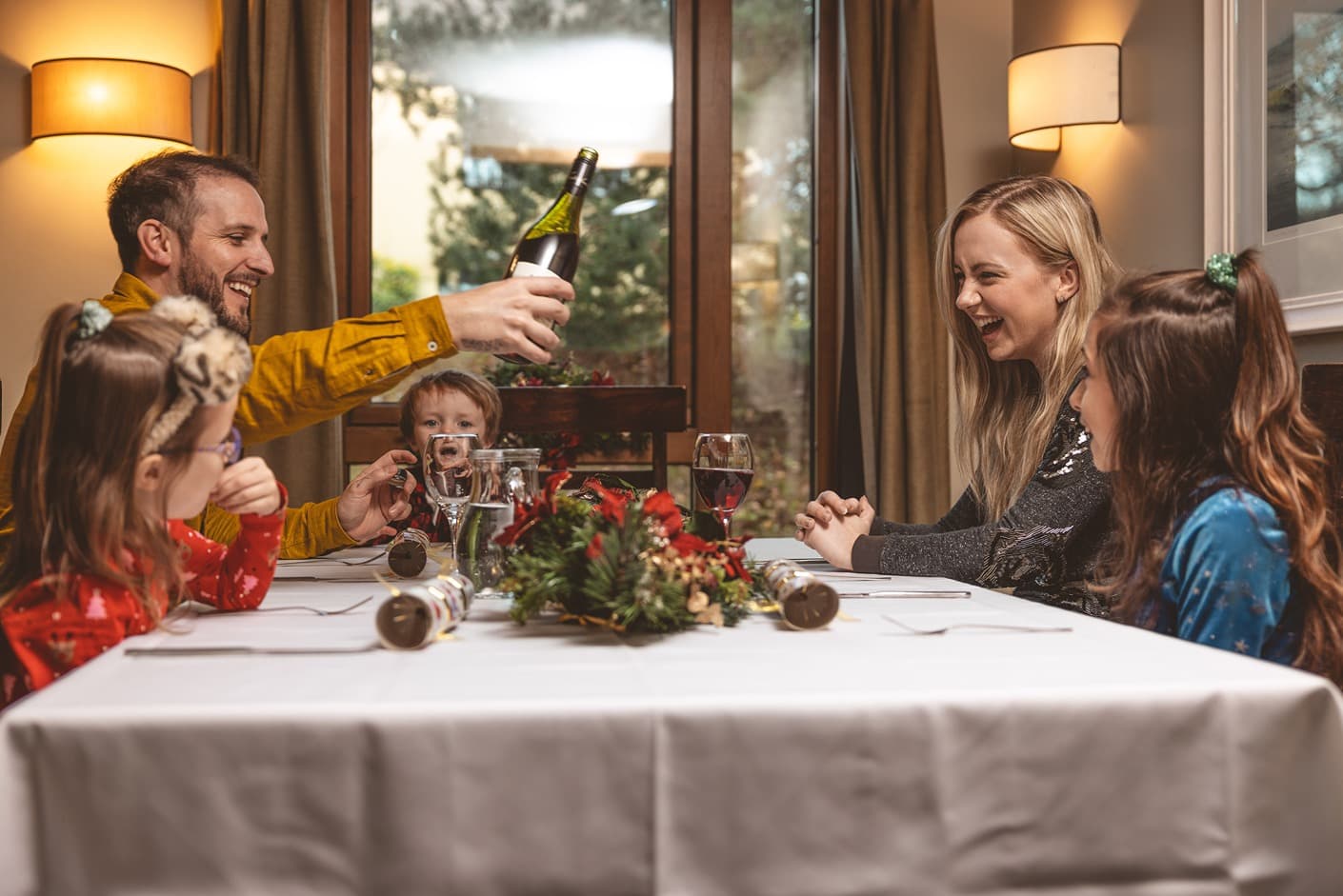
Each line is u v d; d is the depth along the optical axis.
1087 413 1.17
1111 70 3.10
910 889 0.71
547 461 2.79
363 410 3.39
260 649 0.84
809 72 3.64
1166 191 2.92
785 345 3.66
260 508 1.06
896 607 1.09
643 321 3.58
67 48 3.21
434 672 0.78
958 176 3.64
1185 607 1.02
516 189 3.51
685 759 0.69
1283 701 0.74
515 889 0.68
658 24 3.56
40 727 0.66
